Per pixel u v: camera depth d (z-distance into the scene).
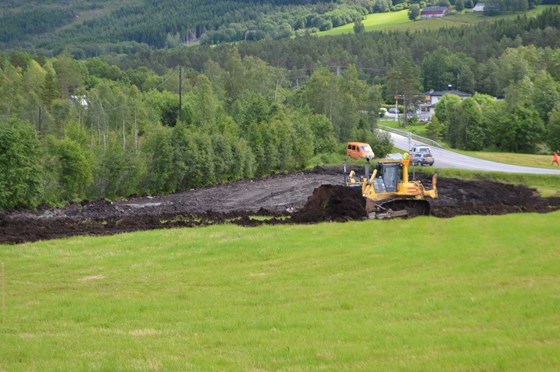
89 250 24.77
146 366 11.65
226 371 11.27
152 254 23.58
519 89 109.88
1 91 90.31
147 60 175.38
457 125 99.31
